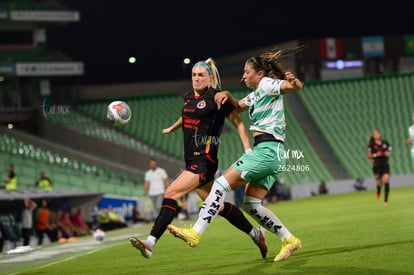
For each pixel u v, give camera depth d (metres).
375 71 105.88
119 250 25.62
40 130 81.38
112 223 49.84
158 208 46.84
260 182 16.92
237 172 16.50
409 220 27.61
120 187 67.25
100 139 78.75
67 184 64.12
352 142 87.56
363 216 32.97
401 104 93.94
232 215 17.38
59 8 81.75
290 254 17.30
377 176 46.62
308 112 92.94
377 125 90.44
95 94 92.81
